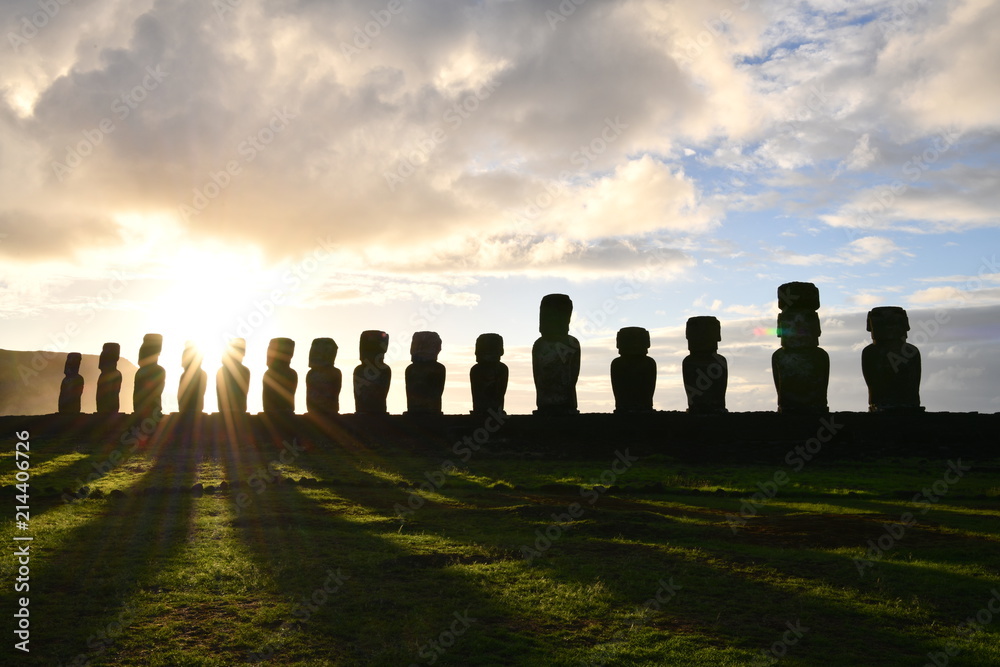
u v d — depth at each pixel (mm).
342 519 18703
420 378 38938
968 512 20062
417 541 15977
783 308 34031
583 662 9906
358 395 39875
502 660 9969
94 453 34344
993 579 13320
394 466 30203
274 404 40906
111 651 10039
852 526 17719
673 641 10594
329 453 34625
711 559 14609
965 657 10125
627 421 34000
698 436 32969
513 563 14188
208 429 39781
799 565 14234
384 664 9766
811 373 33219
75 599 12000
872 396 32969
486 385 37312
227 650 10180
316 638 10547
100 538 15992
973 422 30938
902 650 10422
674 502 22172
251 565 13797
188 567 13664
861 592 12680
